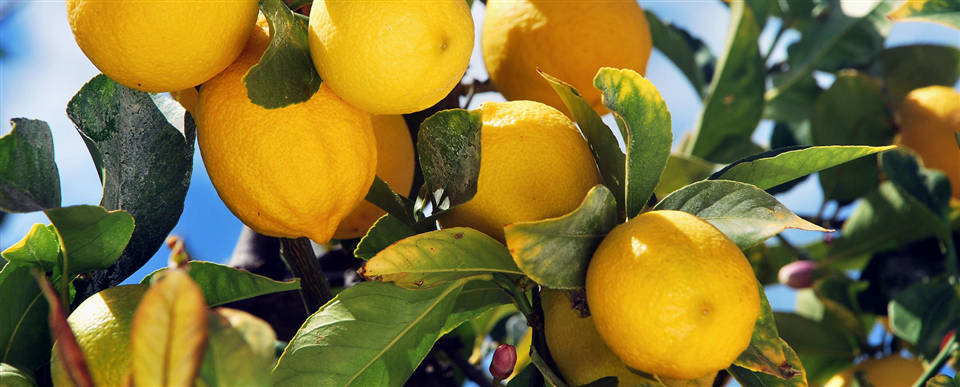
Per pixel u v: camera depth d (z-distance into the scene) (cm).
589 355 53
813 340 83
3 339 51
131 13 47
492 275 54
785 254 95
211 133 51
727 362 48
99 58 49
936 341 73
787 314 84
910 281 81
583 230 50
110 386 48
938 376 60
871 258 84
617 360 53
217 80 51
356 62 48
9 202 49
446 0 49
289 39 50
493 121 54
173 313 41
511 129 54
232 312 44
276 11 49
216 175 51
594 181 54
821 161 53
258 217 51
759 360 51
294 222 51
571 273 50
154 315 41
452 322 56
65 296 52
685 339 47
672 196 52
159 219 56
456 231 51
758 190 51
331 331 52
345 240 66
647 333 47
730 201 51
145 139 56
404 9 48
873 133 86
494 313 85
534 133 54
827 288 80
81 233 51
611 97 51
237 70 51
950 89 86
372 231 54
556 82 53
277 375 51
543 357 54
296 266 60
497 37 63
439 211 53
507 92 65
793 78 97
